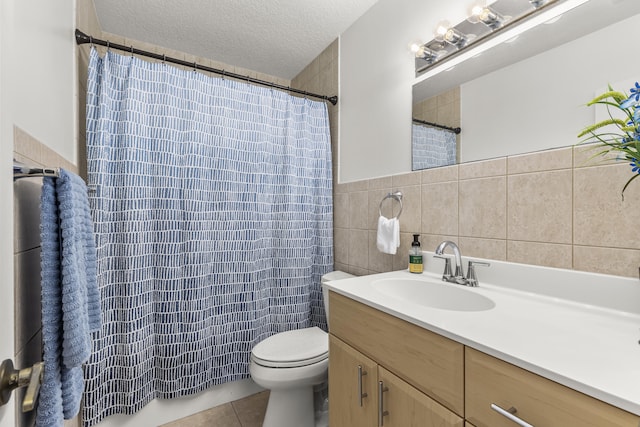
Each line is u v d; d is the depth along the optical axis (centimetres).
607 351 61
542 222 100
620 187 83
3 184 36
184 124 160
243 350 177
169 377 153
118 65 145
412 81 149
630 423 45
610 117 85
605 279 85
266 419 144
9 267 38
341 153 202
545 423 54
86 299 72
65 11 114
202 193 163
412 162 147
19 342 61
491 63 115
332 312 121
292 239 193
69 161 118
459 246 125
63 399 60
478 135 119
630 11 83
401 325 87
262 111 186
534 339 67
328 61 212
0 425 35
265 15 179
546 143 99
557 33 97
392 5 160
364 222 179
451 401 72
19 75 66
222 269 171
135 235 144
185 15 178
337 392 116
